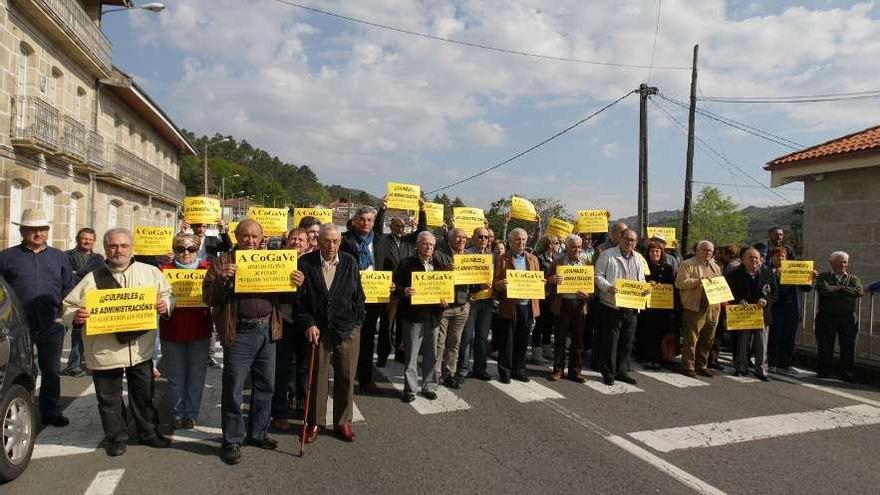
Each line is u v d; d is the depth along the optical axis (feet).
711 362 27.50
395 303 22.61
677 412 19.72
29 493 12.63
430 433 17.04
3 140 46.57
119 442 14.87
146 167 89.66
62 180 58.80
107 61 68.74
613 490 13.32
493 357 28.50
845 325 25.53
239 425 14.76
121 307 14.46
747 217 222.07
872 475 14.57
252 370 15.51
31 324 16.65
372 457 15.07
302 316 15.90
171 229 26.25
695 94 60.13
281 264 15.05
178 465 14.32
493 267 24.00
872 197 31.04
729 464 15.08
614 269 23.76
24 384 14.06
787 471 14.70
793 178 35.58
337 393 16.46
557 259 25.26
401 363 26.73
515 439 16.65
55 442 15.70
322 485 13.29
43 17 50.72
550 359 28.94
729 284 26.35
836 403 21.47
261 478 13.64
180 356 16.70
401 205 28.27
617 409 19.93
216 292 14.40
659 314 26.58
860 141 33.01
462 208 32.42
